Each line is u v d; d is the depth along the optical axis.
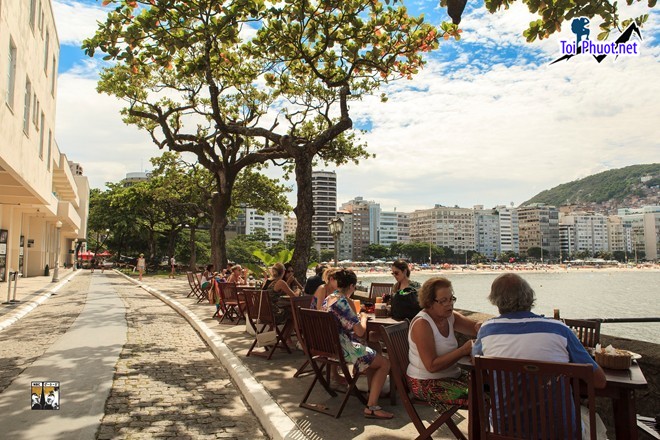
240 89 19.27
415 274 123.38
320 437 4.34
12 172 15.11
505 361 2.91
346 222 199.75
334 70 13.87
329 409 5.11
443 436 4.34
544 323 3.13
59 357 7.86
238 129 14.08
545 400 2.86
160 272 48.03
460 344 6.71
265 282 8.78
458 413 4.98
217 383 6.59
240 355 7.83
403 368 4.35
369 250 180.50
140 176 146.75
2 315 12.74
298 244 13.22
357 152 21.17
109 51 9.21
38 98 19.16
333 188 179.25
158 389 6.18
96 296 20.23
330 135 13.41
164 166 29.94
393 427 4.60
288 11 11.12
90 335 10.12
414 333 3.99
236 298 11.05
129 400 5.67
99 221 54.22
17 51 14.33
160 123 18.47
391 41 12.52
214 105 13.73
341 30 12.55
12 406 5.36
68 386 6.17
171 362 7.76
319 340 5.24
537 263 196.12
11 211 25.59
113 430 4.71
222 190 20.44
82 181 56.06
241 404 5.67
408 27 12.10
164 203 44.56
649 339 22.59
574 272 144.75
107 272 50.50
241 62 15.16
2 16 12.14
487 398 3.45
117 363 7.52
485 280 89.06
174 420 5.05
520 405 2.92
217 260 20.42
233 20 9.77
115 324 11.80
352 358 5.04
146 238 57.81
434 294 3.95
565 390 2.81
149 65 15.17
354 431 4.50
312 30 11.78
